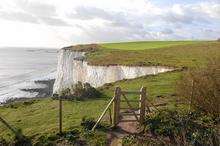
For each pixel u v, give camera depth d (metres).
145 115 23.73
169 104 26.98
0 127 24.50
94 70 67.56
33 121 25.38
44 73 173.75
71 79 99.19
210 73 25.05
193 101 25.08
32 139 21.61
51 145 20.83
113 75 61.56
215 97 24.19
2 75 160.62
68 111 27.42
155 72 53.31
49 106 29.59
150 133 21.80
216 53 64.50
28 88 116.12
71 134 21.64
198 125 22.61
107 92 34.22
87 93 32.12
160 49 80.56
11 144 21.25
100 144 20.53
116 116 22.41
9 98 93.44
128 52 79.00
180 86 27.02
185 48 78.38
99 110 27.06
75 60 86.44
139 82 39.38
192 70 26.75
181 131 21.67
